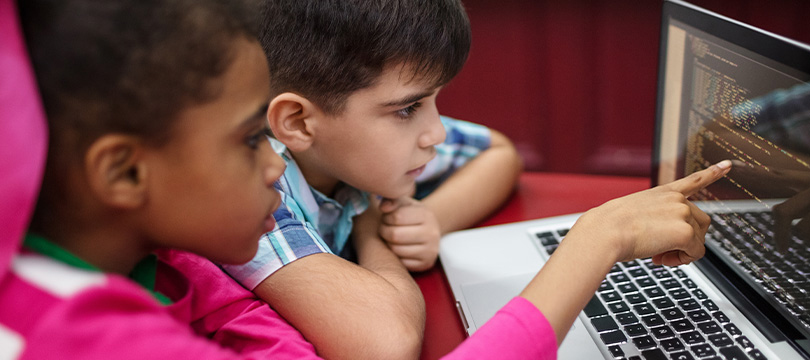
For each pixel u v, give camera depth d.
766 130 0.67
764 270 0.72
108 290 0.44
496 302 0.82
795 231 0.65
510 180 1.10
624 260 0.68
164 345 0.45
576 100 1.83
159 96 0.46
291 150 0.84
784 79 0.63
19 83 0.42
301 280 0.74
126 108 0.45
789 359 0.67
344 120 0.79
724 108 0.75
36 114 0.42
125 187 0.47
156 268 0.66
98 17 0.44
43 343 0.42
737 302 0.76
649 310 0.76
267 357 0.67
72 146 0.46
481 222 1.05
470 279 0.87
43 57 0.44
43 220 0.49
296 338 0.70
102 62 0.44
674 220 0.68
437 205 1.01
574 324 0.75
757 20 1.63
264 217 0.57
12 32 0.43
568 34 1.75
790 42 0.62
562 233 0.95
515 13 1.75
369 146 0.80
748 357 0.67
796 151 0.63
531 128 1.89
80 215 0.49
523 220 1.04
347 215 0.94
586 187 1.12
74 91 0.45
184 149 0.49
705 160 0.81
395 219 0.91
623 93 1.79
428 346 0.78
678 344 0.70
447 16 0.76
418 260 0.91
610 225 0.67
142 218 0.51
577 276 0.63
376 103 0.77
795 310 0.68
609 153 1.88
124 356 0.44
